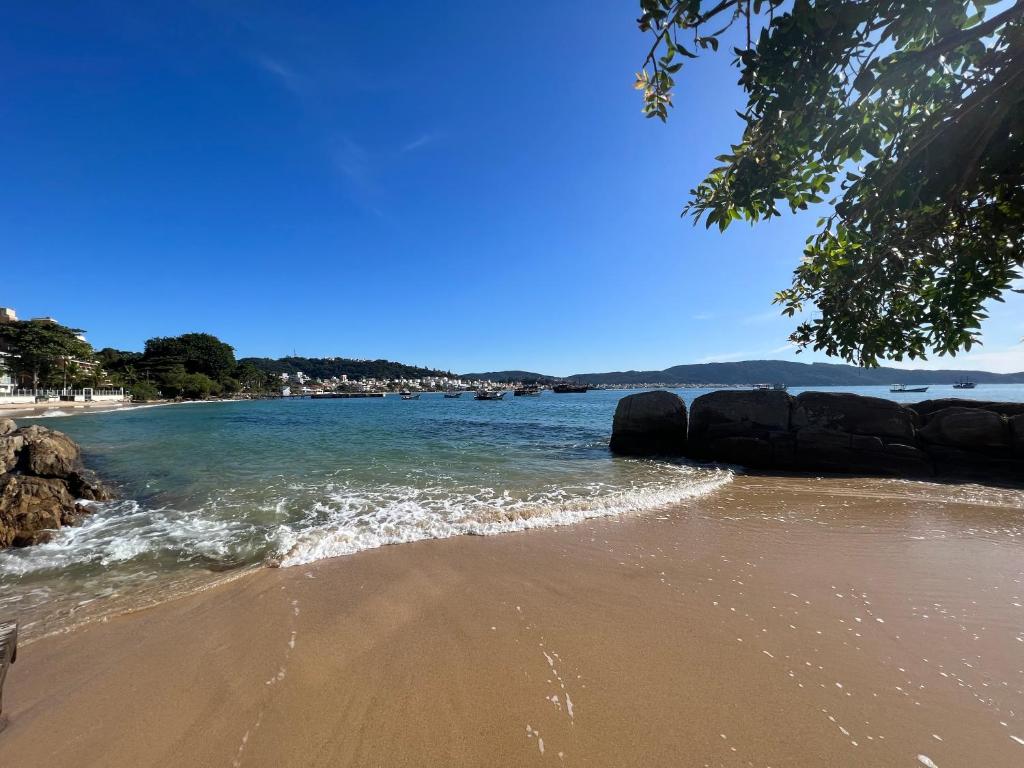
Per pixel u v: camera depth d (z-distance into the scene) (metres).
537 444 17.92
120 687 2.99
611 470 11.77
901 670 3.02
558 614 3.91
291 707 2.76
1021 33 1.68
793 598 4.16
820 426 12.00
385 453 15.12
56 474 9.07
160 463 13.03
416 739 2.48
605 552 5.49
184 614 4.03
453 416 40.56
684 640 3.46
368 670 3.12
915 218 2.23
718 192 2.58
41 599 4.47
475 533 6.30
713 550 5.54
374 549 5.70
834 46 1.81
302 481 10.30
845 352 2.81
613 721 2.59
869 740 2.38
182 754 2.40
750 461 12.40
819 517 7.09
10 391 56.31
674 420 14.75
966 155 1.92
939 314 2.55
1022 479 9.89
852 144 2.12
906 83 1.89
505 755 2.35
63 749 2.45
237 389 111.88
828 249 2.57
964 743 2.34
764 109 2.12
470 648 3.39
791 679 2.94
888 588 4.34
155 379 88.69
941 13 1.70
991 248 2.27
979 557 5.20
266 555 5.58
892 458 10.93
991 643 3.33
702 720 2.57
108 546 6.04
